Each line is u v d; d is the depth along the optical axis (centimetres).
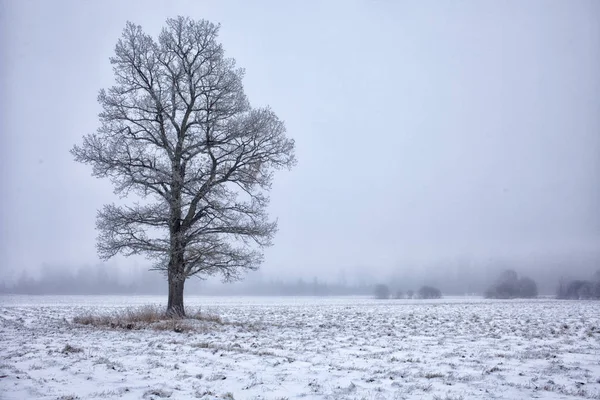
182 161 2286
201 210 2220
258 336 1742
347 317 2944
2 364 1067
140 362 1128
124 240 2164
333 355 1300
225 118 2277
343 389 880
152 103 2220
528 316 3042
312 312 3572
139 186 2172
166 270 2244
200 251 2158
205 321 2188
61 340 1543
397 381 958
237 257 2197
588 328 2123
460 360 1234
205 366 1091
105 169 2142
